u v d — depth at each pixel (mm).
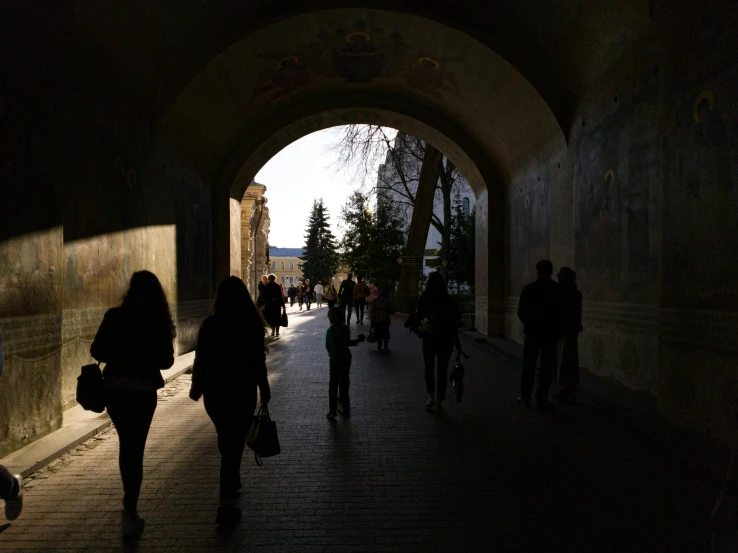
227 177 16297
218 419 4266
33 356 6180
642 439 6340
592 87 10336
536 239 13859
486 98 13742
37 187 6312
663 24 7023
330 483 5004
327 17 11664
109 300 9227
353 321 25562
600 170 10008
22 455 5660
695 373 6246
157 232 11336
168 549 3779
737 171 5480
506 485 4941
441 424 7055
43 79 6535
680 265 6605
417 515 4309
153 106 10820
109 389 4070
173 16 9172
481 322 18328
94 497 4738
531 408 7918
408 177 30859
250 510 4418
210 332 4324
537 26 10711
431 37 12250
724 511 2598
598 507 4457
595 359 10312
